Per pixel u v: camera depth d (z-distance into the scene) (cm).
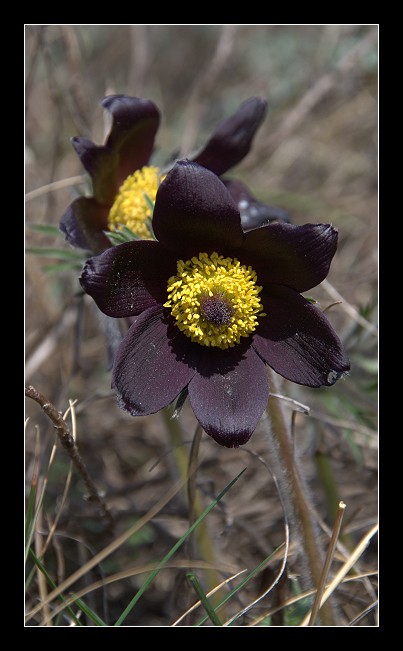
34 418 34
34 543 29
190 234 24
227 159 28
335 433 32
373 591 27
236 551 32
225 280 24
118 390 23
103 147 26
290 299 24
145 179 27
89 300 27
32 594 28
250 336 24
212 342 24
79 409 31
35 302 37
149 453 36
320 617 25
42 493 26
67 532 31
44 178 40
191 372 24
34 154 40
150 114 27
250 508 33
